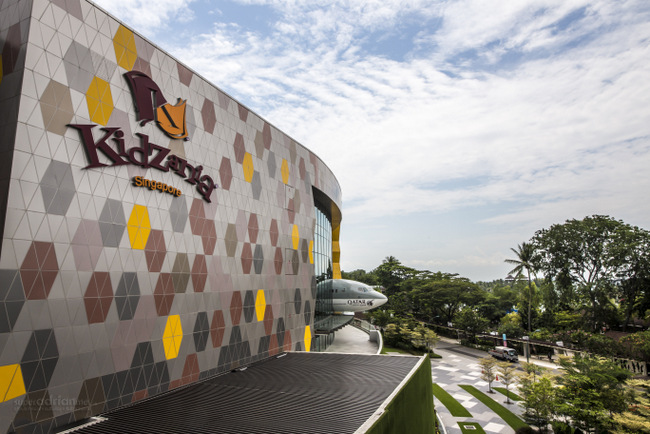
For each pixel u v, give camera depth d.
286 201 35.62
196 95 24.50
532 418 33.97
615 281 66.50
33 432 14.37
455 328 81.44
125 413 17.11
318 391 20.61
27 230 14.56
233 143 28.16
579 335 58.47
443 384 50.34
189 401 18.92
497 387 48.88
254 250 29.91
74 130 16.58
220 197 26.19
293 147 37.75
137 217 19.47
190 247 23.08
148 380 19.52
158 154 20.98
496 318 94.56
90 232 16.95
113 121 18.44
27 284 14.45
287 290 34.75
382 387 21.31
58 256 15.58
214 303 24.91
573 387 31.38
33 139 14.97
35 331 14.63
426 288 93.25
